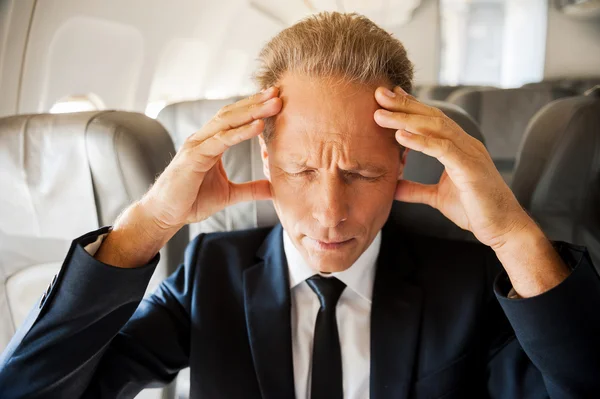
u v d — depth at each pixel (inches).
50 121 51.2
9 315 58.6
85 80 104.0
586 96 61.5
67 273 33.8
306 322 41.8
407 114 30.6
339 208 32.2
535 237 32.6
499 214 32.4
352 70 30.7
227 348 41.2
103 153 49.3
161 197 35.1
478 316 40.8
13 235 55.1
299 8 194.1
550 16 244.4
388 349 39.6
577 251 31.7
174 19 123.6
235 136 32.2
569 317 30.5
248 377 40.3
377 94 31.0
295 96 31.5
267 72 34.2
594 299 30.8
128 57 113.9
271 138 33.5
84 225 52.4
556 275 31.9
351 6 225.5
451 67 302.0
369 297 42.1
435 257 44.6
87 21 97.3
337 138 31.0
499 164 127.9
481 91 130.1
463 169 31.2
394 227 48.9
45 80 94.7
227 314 42.8
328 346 39.9
